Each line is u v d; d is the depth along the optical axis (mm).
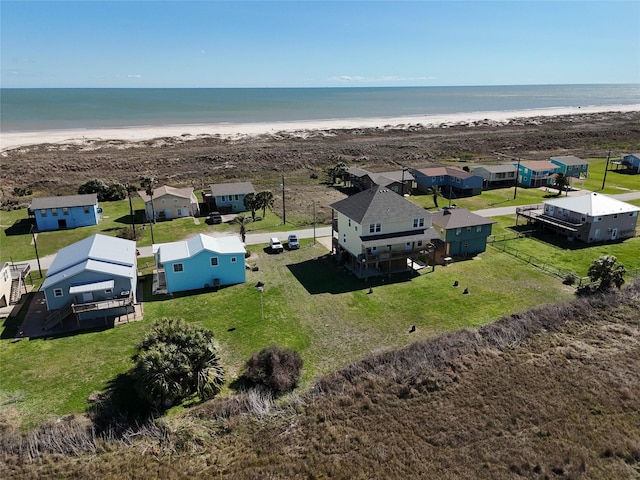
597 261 40000
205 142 126500
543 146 119938
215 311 37000
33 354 31078
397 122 185750
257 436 23828
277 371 27766
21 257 49031
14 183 80312
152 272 44781
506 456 22188
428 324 34812
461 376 28156
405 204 45312
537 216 56500
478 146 119562
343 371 28500
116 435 23906
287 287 41344
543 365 29109
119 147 116938
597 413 25078
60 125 167750
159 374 24969
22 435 23797
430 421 24578
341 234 47188
